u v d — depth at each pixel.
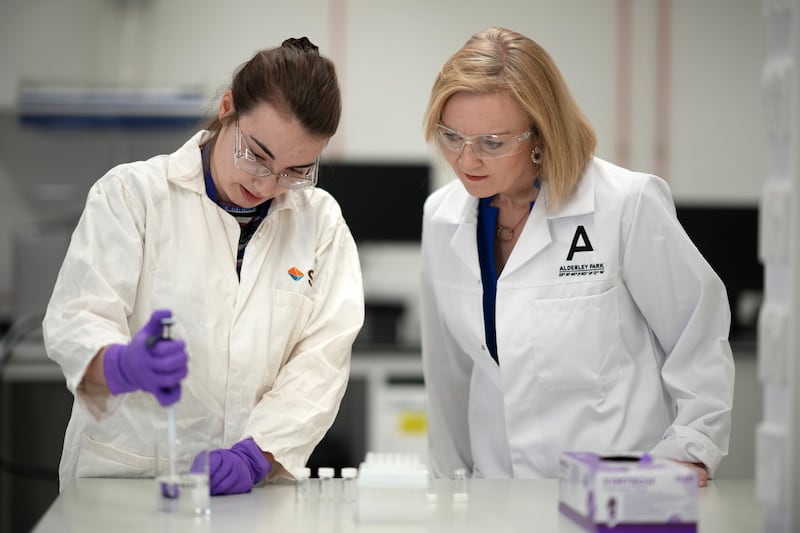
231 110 1.68
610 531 1.29
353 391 4.46
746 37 4.81
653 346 1.90
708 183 4.84
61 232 4.66
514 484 1.66
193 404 1.69
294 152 1.59
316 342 1.78
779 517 1.32
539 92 1.74
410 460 1.45
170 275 1.69
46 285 4.13
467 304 1.97
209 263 1.73
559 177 1.82
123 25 4.73
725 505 1.51
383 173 4.54
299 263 1.80
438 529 1.33
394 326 4.61
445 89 1.72
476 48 1.75
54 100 4.41
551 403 1.89
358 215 4.54
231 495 1.54
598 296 1.84
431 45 4.81
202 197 1.75
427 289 2.12
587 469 1.32
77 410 1.75
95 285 1.60
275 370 1.75
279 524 1.35
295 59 1.58
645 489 1.29
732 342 4.16
